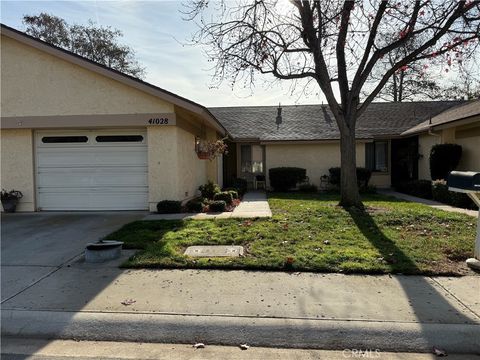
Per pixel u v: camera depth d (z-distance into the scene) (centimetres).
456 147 1373
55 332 377
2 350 348
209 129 1580
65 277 514
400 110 2139
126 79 1008
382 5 950
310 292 450
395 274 512
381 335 355
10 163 1096
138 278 506
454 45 962
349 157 1050
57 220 945
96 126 1059
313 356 332
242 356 333
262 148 1981
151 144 1056
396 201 1280
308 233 724
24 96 1064
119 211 1078
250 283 482
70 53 1014
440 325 365
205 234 727
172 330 372
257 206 1157
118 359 330
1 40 1062
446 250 608
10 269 551
